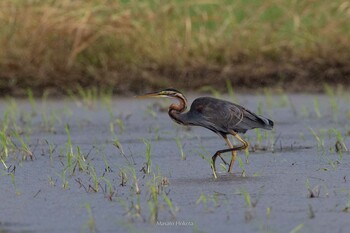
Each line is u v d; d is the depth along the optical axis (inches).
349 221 331.0
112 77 740.7
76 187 403.2
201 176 422.3
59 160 473.1
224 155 482.0
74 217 348.2
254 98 706.8
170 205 346.0
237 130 431.5
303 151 487.2
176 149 503.2
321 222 330.3
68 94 730.8
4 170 446.9
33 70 738.2
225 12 788.6
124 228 328.8
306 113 626.2
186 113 445.4
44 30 736.3
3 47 739.4
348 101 682.2
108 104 660.7
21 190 399.9
